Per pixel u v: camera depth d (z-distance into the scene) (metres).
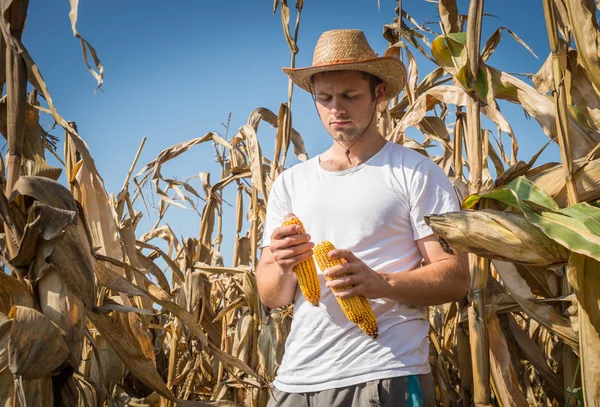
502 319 3.72
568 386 3.55
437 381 4.38
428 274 2.73
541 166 3.25
